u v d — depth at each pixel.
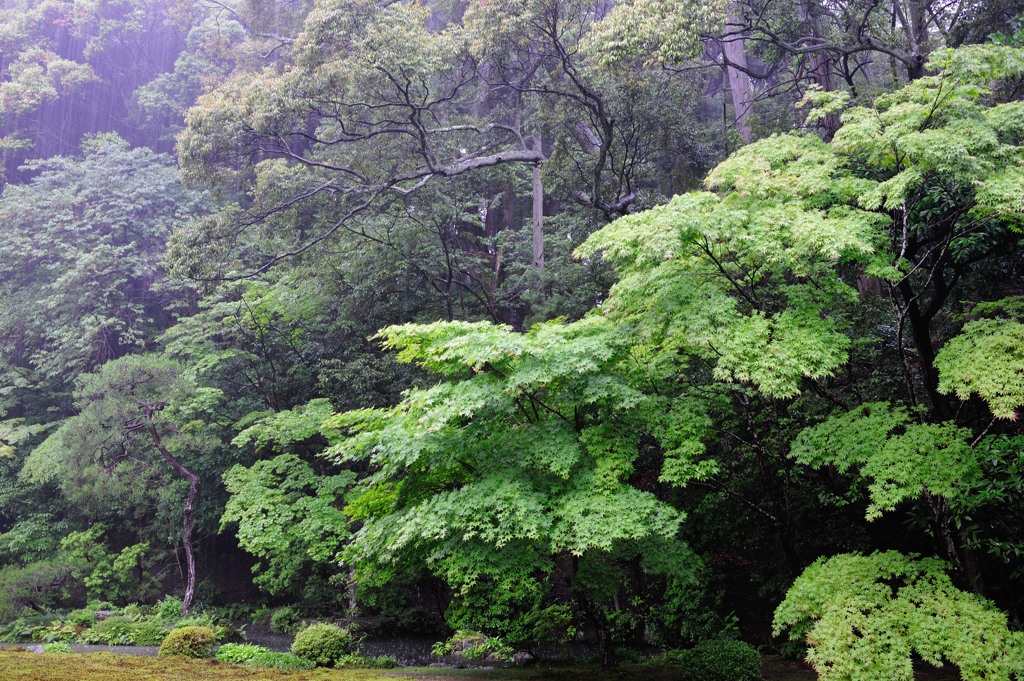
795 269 7.75
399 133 19.48
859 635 6.57
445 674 9.79
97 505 19.41
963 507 6.93
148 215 27.58
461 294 23.02
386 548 8.23
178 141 17.22
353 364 17.92
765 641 11.29
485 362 7.89
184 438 18.41
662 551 9.38
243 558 22.80
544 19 15.73
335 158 20.11
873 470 6.86
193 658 11.05
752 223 7.70
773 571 11.97
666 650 11.48
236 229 18.52
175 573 21.78
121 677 8.02
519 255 24.67
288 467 16.31
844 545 10.87
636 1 13.19
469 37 17.73
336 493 15.61
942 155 6.57
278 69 29.53
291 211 19.31
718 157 18.06
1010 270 10.30
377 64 15.73
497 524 8.05
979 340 6.63
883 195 7.63
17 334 25.73
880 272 7.35
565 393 8.60
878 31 16.20
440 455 8.33
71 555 19.39
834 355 7.43
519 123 21.95
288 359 21.08
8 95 32.75
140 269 25.56
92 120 36.28
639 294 8.42
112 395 17.80
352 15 15.98
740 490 11.41
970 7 14.80
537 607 11.20
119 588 19.78
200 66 35.03
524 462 8.02
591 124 17.28
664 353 9.02
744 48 20.39
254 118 16.45
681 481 7.74
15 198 27.98
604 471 7.73
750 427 9.72
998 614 5.94
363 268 20.42
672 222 7.27
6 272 26.83
